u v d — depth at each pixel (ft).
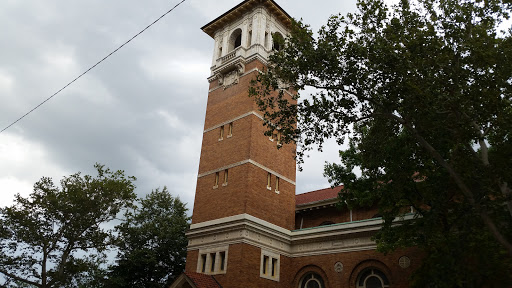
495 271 45.62
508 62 47.78
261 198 98.68
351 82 56.24
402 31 55.21
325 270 94.43
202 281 87.81
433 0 55.47
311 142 62.23
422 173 65.67
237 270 88.33
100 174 112.68
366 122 63.52
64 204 102.01
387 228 69.05
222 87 118.01
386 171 67.00
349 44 55.88
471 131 48.83
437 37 52.75
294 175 112.88
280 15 126.21
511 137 51.24
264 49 116.06
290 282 98.99
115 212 109.09
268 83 63.98
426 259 58.44
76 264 100.42
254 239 93.50
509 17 52.70
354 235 92.99
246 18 123.75
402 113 55.98
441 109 50.21
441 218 56.34
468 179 51.49
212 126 114.11
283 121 65.36
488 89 47.65
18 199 101.30
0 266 95.50
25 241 98.94
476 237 48.91
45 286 97.71
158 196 136.67
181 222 130.31
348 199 78.84
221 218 97.35
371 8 55.77
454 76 49.55
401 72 51.83
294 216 108.06
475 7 53.57
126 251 120.37
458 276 45.19
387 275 84.89
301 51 58.95
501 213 51.01
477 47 48.44
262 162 102.63
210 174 106.52
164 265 124.98
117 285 116.16
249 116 104.99
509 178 46.62
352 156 79.41
